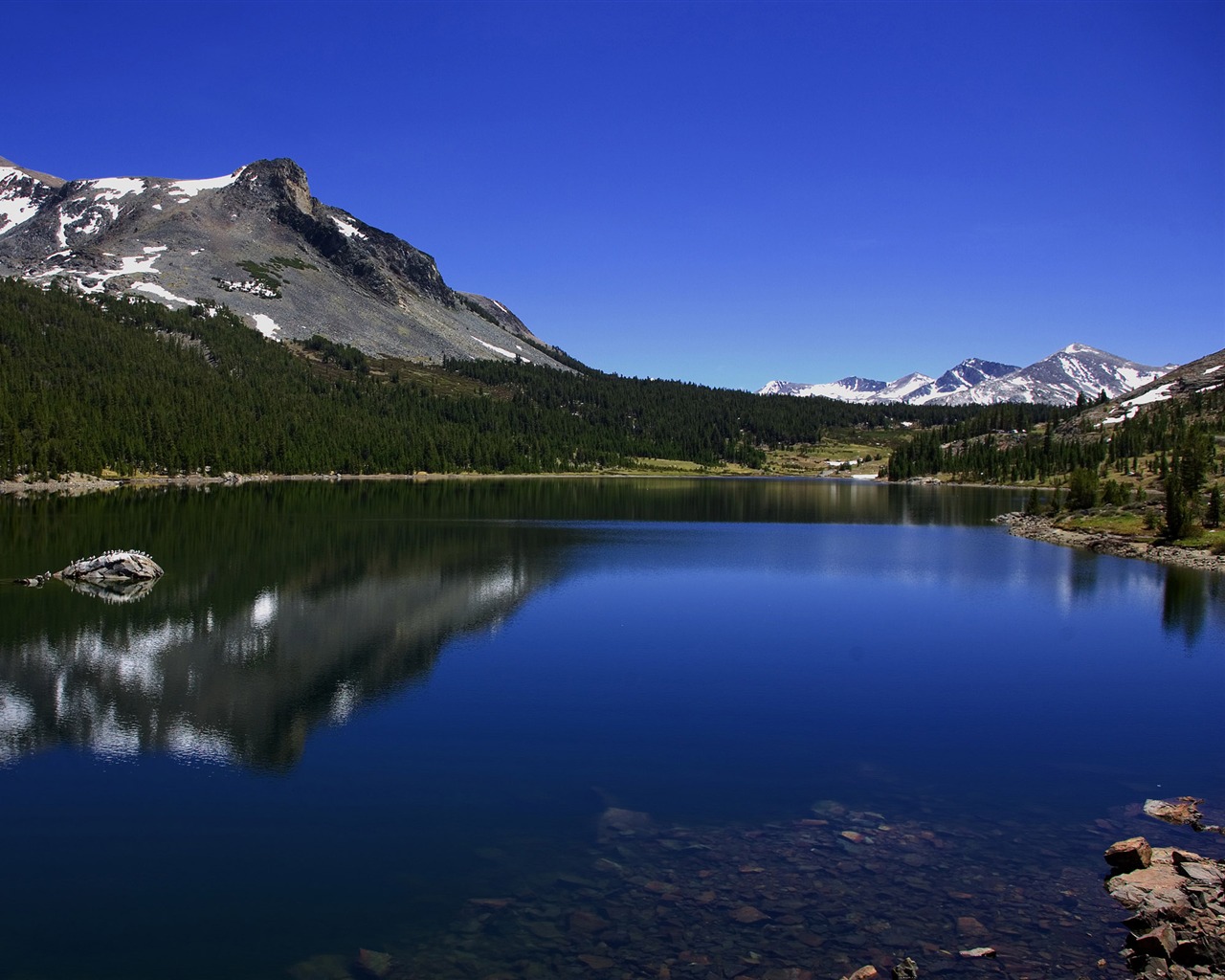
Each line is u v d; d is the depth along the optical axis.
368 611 41.94
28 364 167.38
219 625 38.12
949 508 134.12
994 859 16.69
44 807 19.28
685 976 12.74
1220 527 76.38
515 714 26.44
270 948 13.64
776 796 20.02
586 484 198.12
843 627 40.50
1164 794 20.45
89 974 12.93
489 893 15.34
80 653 33.03
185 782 20.78
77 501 100.75
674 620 41.56
